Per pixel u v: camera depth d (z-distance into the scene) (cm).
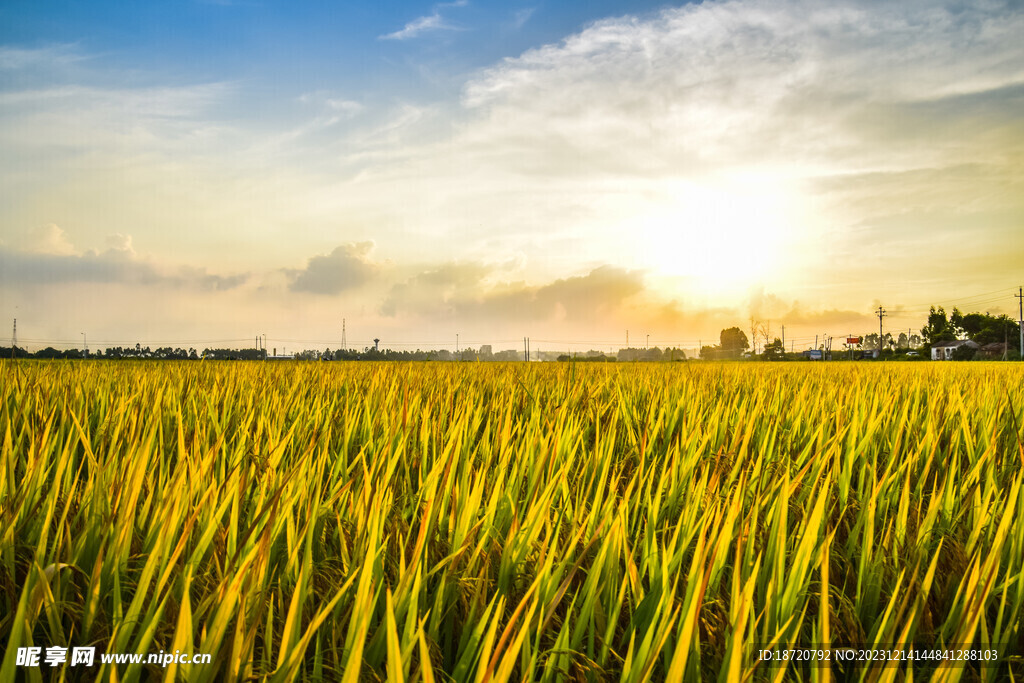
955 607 223
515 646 170
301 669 194
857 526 289
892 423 551
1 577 230
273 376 954
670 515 329
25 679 190
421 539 223
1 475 314
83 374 891
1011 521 287
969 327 10244
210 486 272
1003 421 569
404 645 190
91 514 271
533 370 1284
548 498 286
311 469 336
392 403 582
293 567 228
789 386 949
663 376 1134
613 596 233
